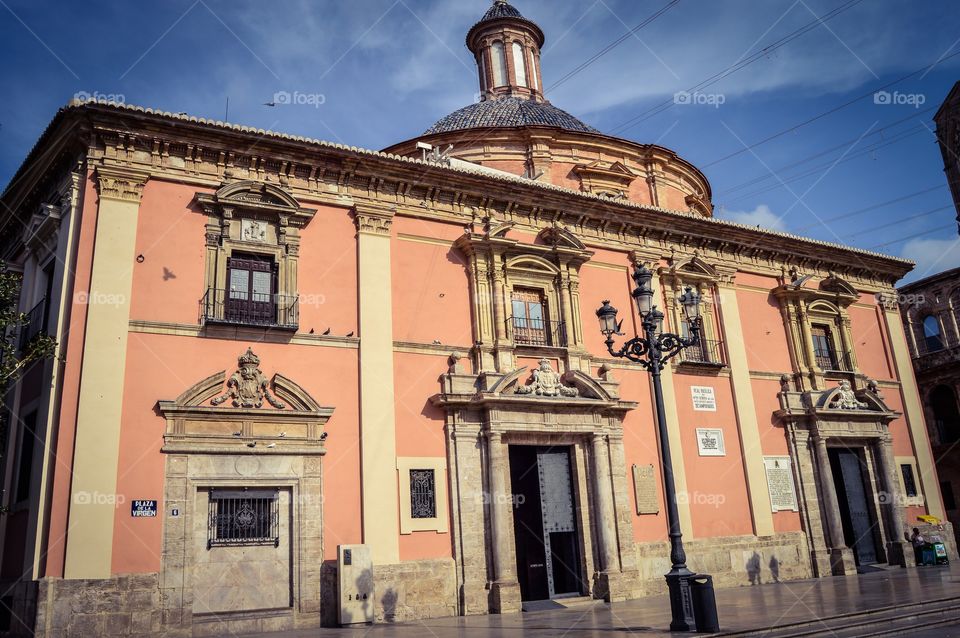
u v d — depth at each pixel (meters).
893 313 25.47
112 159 14.26
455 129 24.17
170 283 14.29
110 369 13.27
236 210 15.25
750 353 21.58
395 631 12.69
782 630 11.16
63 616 11.90
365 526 14.71
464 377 16.66
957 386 28.03
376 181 16.84
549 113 25.92
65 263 13.74
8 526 14.16
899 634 10.74
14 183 16.53
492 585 15.54
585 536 17.14
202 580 13.22
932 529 23.06
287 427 14.55
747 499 20.02
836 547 20.50
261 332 14.81
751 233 22.20
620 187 23.88
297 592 13.78
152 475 13.17
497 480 16.08
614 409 18.02
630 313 19.77
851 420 22.22
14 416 14.86
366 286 16.12
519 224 18.64
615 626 12.14
